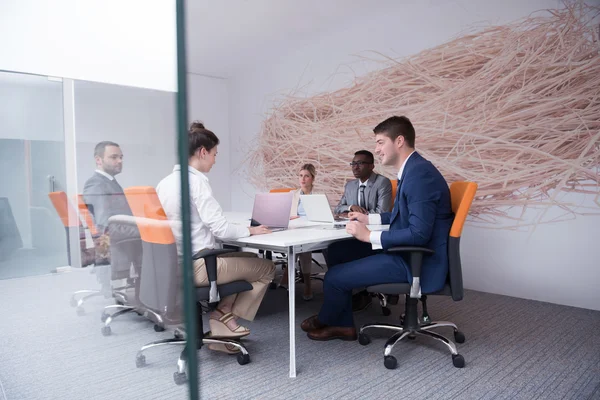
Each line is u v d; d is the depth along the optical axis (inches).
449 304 123.3
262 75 217.2
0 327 33.2
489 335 97.0
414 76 151.3
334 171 181.3
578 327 101.7
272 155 213.5
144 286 20.3
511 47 126.8
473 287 140.3
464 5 136.8
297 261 140.1
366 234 80.7
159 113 14.4
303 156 195.6
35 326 30.1
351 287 85.7
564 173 118.3
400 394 69.2
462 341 91.7
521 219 127.8
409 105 153.3
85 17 20.0
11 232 30.7
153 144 14.7
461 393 69.4
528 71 123.7
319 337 94.0
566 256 119.3
